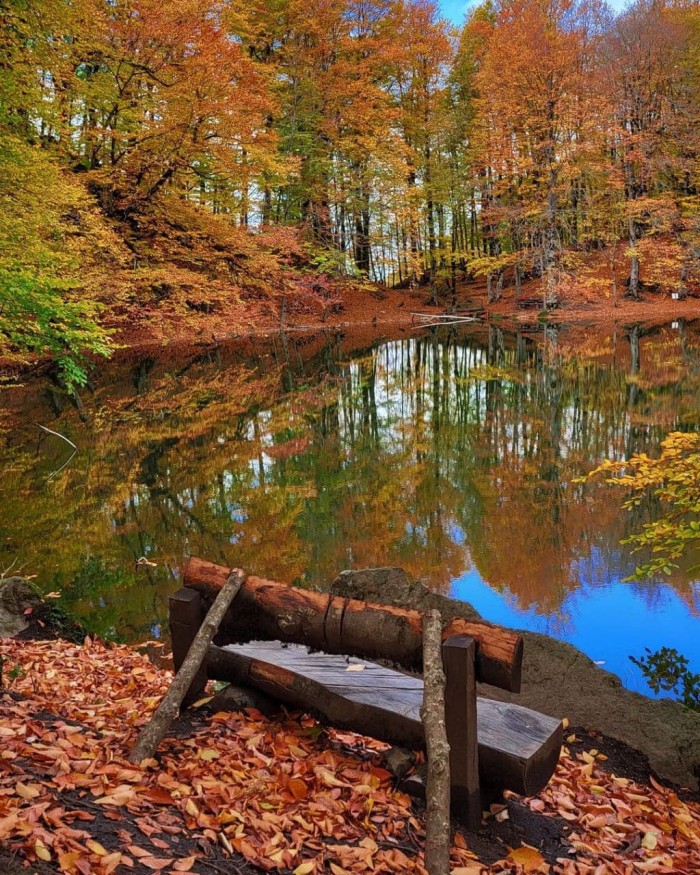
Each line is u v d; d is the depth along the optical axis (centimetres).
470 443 1384
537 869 278
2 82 1425
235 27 3109
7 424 1592
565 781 370
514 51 3534
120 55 2327
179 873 226
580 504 1007
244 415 1712
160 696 430
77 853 216
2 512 995
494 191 3866
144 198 2556
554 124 3562
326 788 308
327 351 2836
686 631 649
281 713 371
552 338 2967
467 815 296
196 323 2595
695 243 3703
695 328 2972
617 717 450
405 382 2125
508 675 284
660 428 1398
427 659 287
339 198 3822
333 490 1099
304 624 334
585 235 4066
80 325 1414
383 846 273
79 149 2542
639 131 3703
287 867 247
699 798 393
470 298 4234
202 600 367
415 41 4050
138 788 275
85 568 796
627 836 330
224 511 1004
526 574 773
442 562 817
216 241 2762
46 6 1492
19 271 1281
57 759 286
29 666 480
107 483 1141
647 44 3634
